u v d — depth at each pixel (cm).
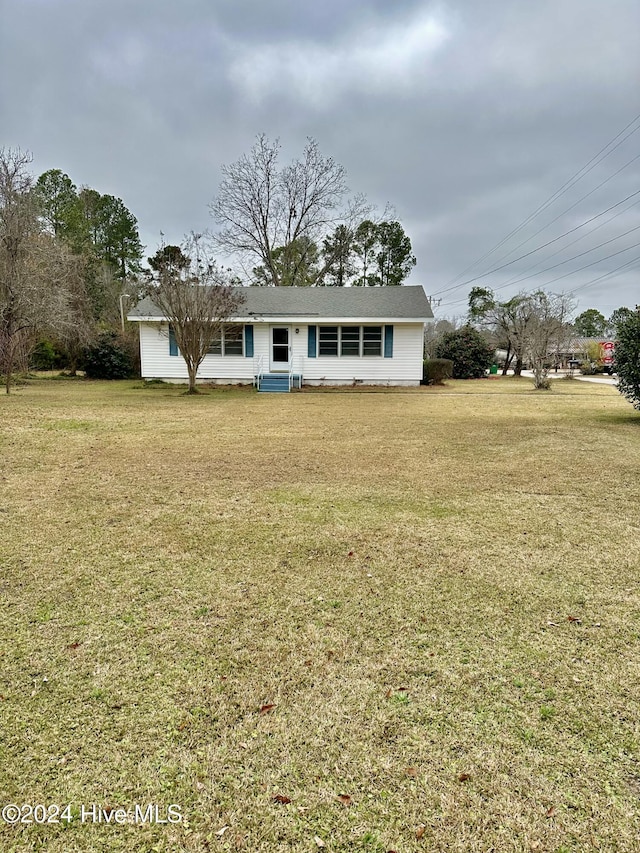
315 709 183
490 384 2044
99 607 256
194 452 640
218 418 949
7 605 257
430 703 187
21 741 166
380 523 383
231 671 205
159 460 594
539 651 221
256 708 184
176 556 320
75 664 209
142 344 1708
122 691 192
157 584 281
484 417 984
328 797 146
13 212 1532
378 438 748
